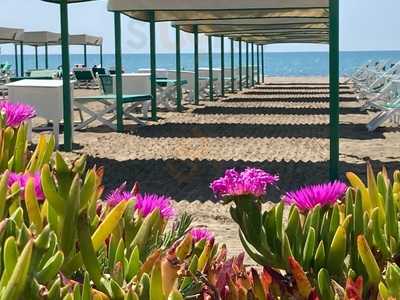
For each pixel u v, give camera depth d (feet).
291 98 66.08
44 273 4.26
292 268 5.53
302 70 198.18
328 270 6.01
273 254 6.15
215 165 26.43
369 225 6.38
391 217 6.59
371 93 54.13
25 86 31.55
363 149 30.50
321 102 60.54
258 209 6.10
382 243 6.38
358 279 5.49
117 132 38.04
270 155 29.01
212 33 63.10
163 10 36.42
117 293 4.56
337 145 23.97
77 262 4.92
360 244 5.84
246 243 6.43
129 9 37.29
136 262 5.05
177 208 19.12
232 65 77.00
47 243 4.18
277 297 5.85
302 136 35.55
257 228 6.09
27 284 4.06
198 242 5.85
